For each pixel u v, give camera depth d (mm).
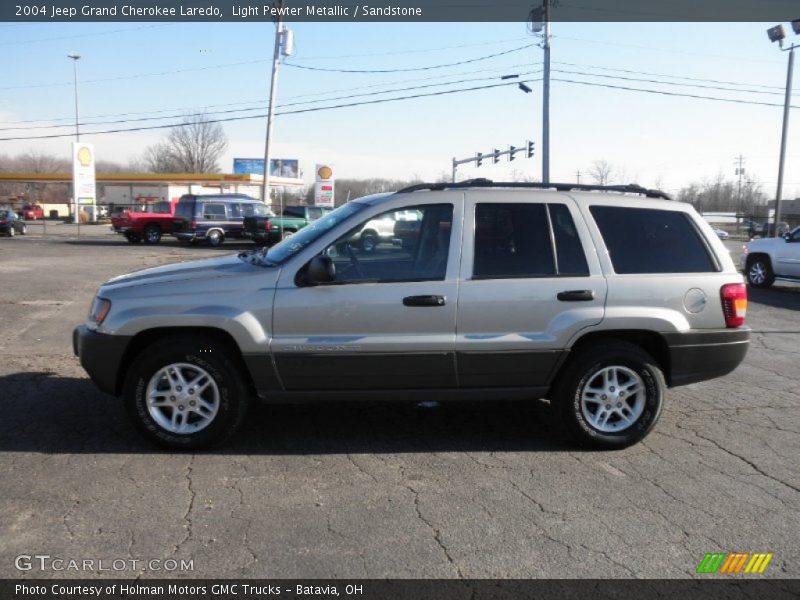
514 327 4965
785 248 15453
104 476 4516
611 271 5090
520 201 5141
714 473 4746
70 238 33594
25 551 3566
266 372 4867
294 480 4520
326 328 4852
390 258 4984
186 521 3916
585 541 3768
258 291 4848
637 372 5105
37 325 10008
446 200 5074
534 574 3426
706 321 5195
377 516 4023
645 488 4480
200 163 79375
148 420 4891
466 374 4988
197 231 28578
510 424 5730
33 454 4871
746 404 6426
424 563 3514
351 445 5184
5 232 33625
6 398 6180
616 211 5254
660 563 3553
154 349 4840
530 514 4082
